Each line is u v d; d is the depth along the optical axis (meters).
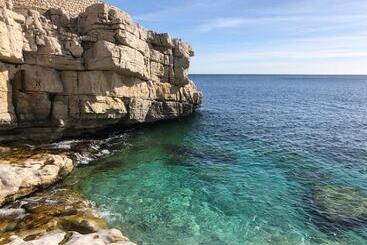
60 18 27.72
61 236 12.41
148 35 35.28
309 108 63.81
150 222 16.00
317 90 129.12
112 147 28.02
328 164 25.44
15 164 18.47
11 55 22.23
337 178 22.34
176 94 41.03
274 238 15.09
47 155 20.75
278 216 17.09
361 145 31.80
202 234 15.18
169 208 17.58
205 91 114.38
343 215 17.25
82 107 26.48
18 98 24.19
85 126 28.02
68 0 31.80
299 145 31.45
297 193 19.89
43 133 25.70
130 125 34.03
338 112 57.72
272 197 19.31
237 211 17.52
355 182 21.61
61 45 25.36
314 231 15.77
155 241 14.41
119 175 22.00
